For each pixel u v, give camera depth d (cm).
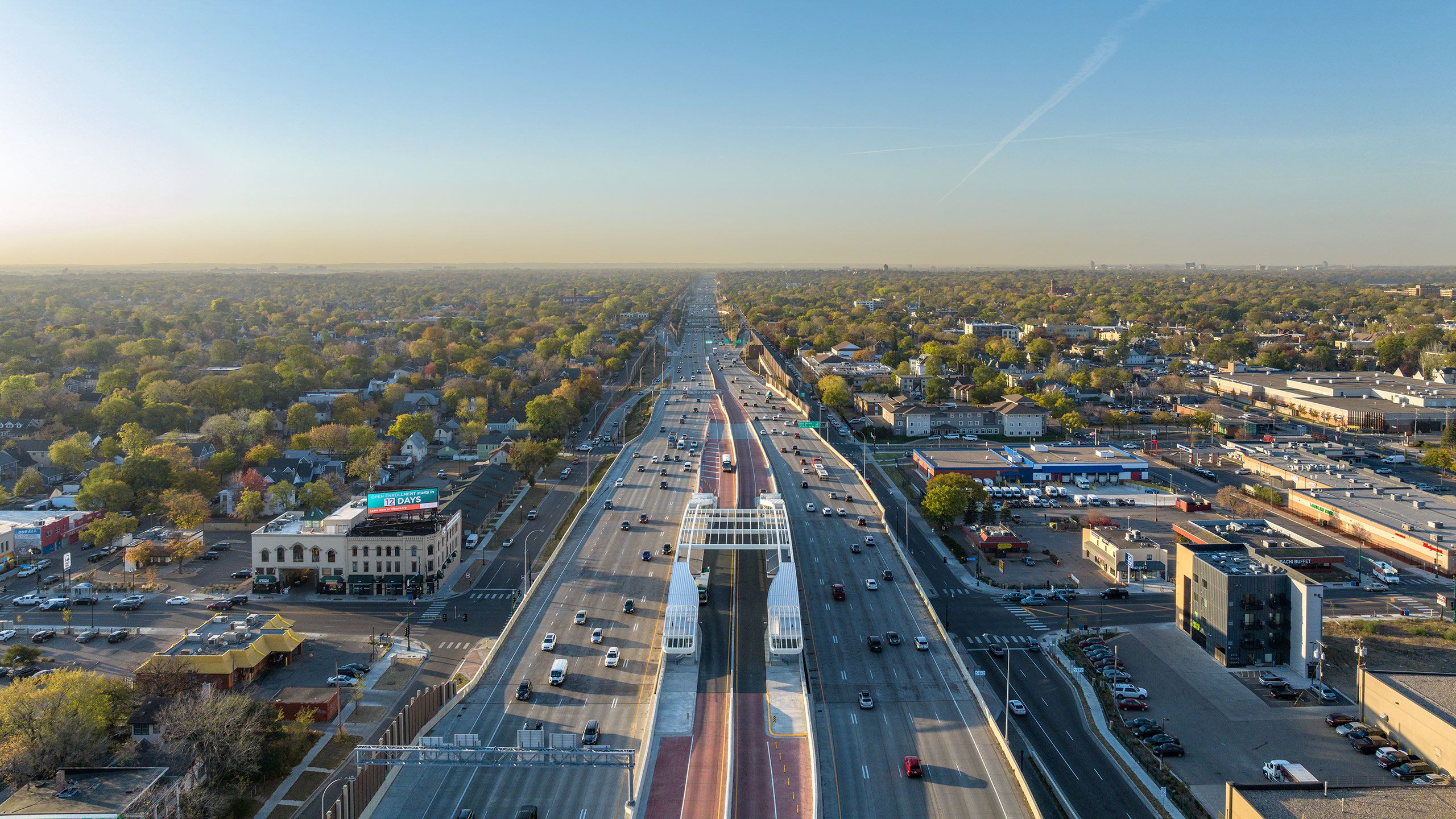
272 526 17825
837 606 15225
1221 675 13812
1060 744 11694
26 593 17100
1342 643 14775
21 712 10619
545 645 13400
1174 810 10275
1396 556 18862
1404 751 11281
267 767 10875
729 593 15712
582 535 19262
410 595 17112
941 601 16912
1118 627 15700
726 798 9300
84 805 9225
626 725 11206
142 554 18050
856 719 11381
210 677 13138
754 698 11850
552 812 9500
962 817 9281
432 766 10069
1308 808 9306
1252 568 14500
